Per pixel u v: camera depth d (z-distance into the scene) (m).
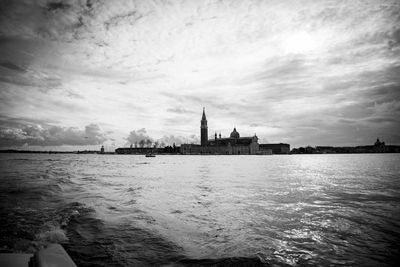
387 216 13.63
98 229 10.82
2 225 10.67
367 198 19.86
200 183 32.09
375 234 10.41
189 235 10.21
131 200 18.75
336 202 18.03
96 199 18.91
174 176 43.75
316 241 9.52
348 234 10.40
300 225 11.82
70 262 2.92
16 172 46.69
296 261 7.66
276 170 60.97
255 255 8.06
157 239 9.61
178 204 17.25
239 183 31.89
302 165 89.56
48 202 17.06
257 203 17.67
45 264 2.78
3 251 7.83
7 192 20.78
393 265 7.43
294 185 29.48
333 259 7.84
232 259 7.73
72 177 39.78
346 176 42.66
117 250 8.40
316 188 26.41
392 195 21.44
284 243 9.29
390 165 85.00
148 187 27.55
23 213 13.30
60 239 9.36
